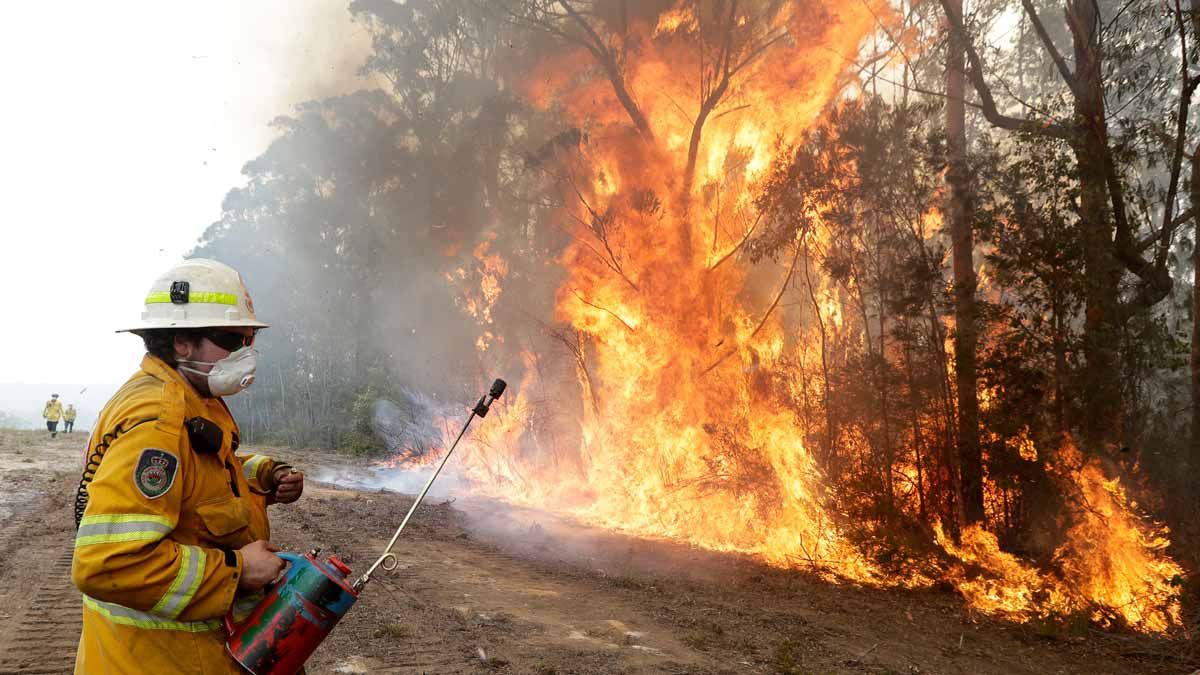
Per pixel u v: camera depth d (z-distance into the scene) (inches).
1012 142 458.6
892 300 413.1
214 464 92.9
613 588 339.9
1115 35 420.8
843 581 396.2
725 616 305.3
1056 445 384.2
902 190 414.6
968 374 406.3
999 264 399.2
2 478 549.6
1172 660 303.3
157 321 93.4
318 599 92.3
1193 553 380.5
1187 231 516.4
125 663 86.4
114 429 86.5
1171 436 422.9
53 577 293.4
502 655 231.0
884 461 432.8
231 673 90.6
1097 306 391.9
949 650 291.1
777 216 476.1
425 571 339.6
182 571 83.4
